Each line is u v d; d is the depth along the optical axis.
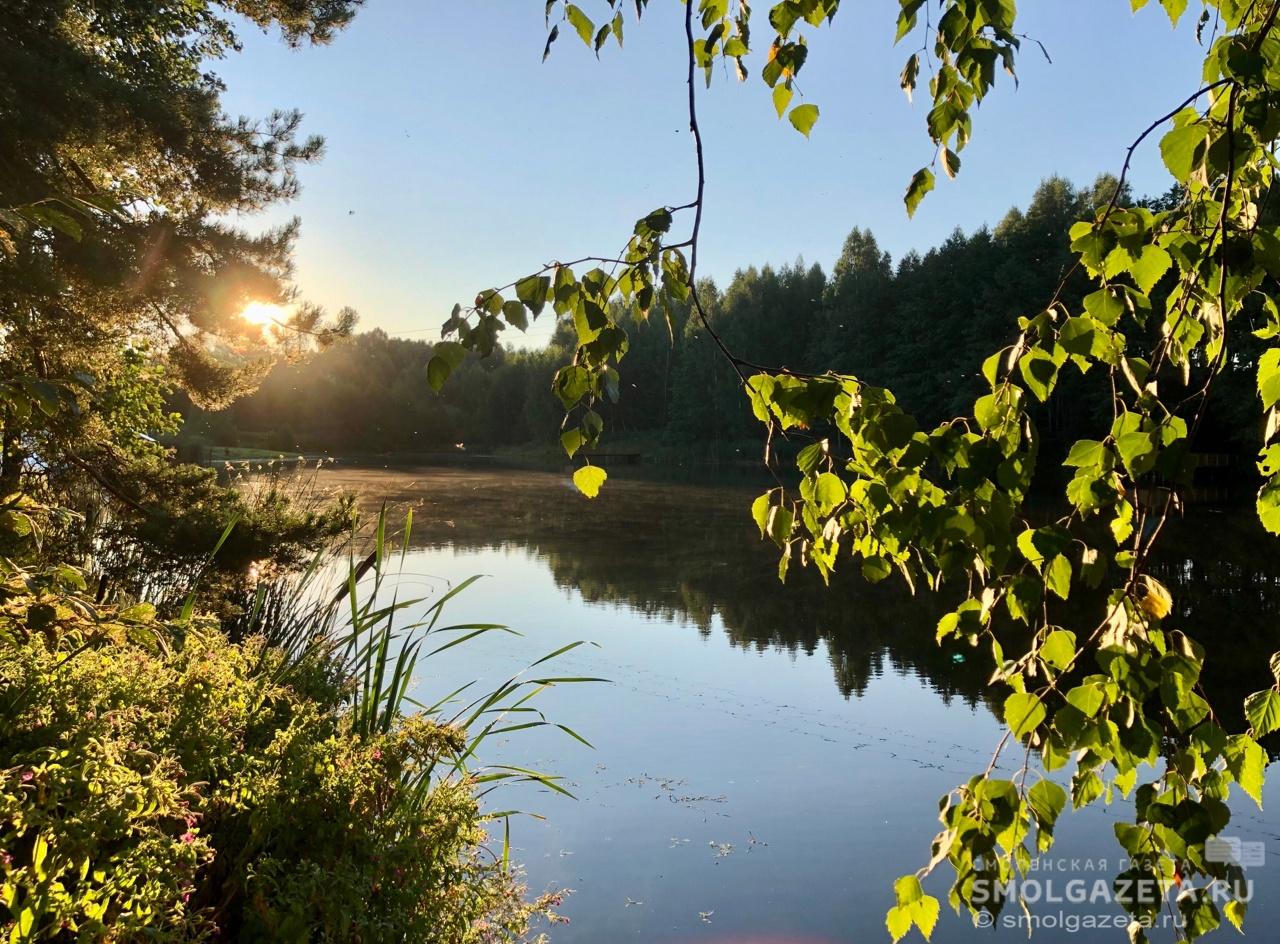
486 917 2.40
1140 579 1.11
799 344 48.78
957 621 1.21
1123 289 1.09
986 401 1.13
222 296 6.64
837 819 4.44
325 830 1.86
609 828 4.31
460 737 2.43
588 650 7.84
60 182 5.65
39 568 1.64
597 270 1.29
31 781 1.43
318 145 7.50
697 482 31.20
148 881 1.37
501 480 30.22
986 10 1.18
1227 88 1.15
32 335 4.45
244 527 5.94
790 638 8.40
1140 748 1.08
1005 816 1.11
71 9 6.32
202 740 1.91
